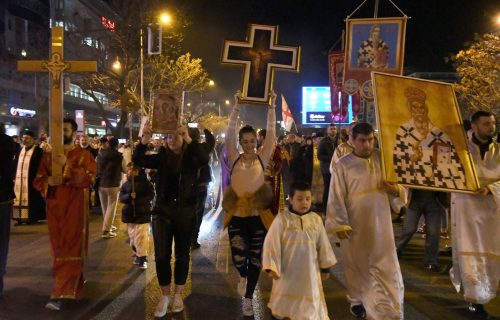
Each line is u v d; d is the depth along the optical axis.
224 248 8.74
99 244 9.12
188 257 5.58
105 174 9.62
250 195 5.45
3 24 40.72
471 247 5.41
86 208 5.84
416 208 7.44
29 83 39.81
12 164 5.98
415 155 5.14
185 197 5.43
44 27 43.25
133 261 7.81
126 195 7.38
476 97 24.03
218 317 5.39
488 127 5.36
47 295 6.13
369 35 7.36
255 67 5.89
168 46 27.94
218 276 6.99
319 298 4.41
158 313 5.36
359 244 4.93
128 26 26.72
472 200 5.41
